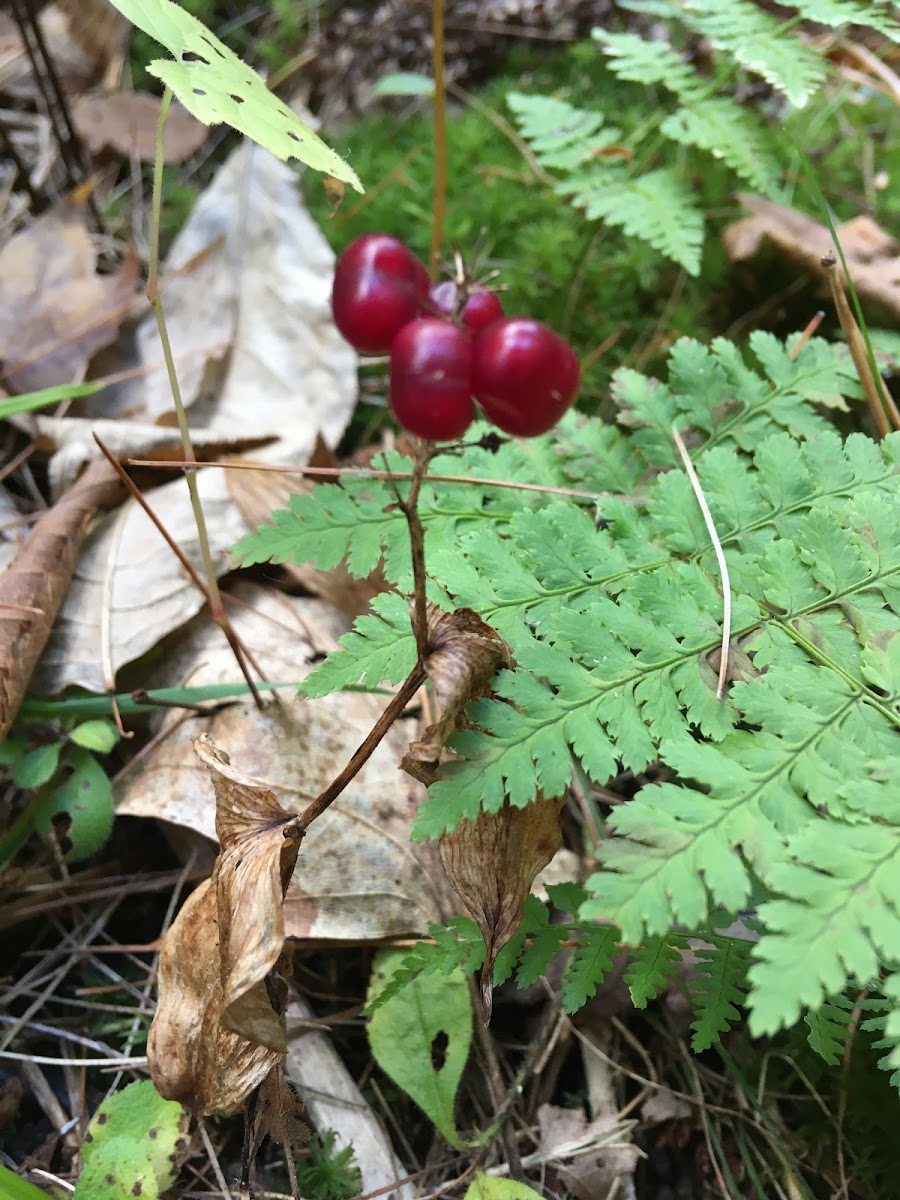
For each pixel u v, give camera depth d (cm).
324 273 19
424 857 13
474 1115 13
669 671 11
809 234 19
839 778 10
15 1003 14
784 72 15
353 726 14
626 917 9
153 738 15
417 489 9
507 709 10
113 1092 12
